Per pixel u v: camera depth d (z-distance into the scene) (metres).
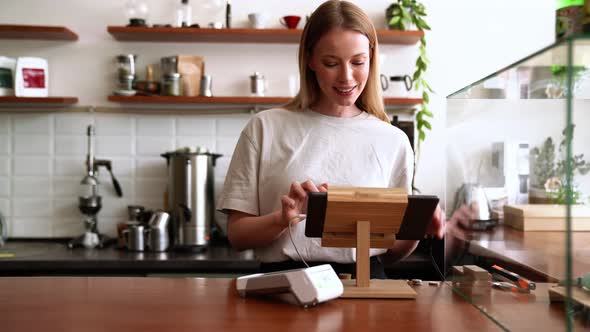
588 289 0.85
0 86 2.95
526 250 0.94
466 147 1.21
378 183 1.62
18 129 3.08
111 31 2.89
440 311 1.10
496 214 1.05
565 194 0.82
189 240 2.77
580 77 0.81
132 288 1.28
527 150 0.94
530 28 3.13
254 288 1.18
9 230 3.08
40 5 3.08
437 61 3.14
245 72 3.13
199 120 3.12
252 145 1.64
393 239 1.25
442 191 3.12
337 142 1.62
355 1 3.12
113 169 3.10
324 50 1.46
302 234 1.55
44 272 2.54
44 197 3.09
